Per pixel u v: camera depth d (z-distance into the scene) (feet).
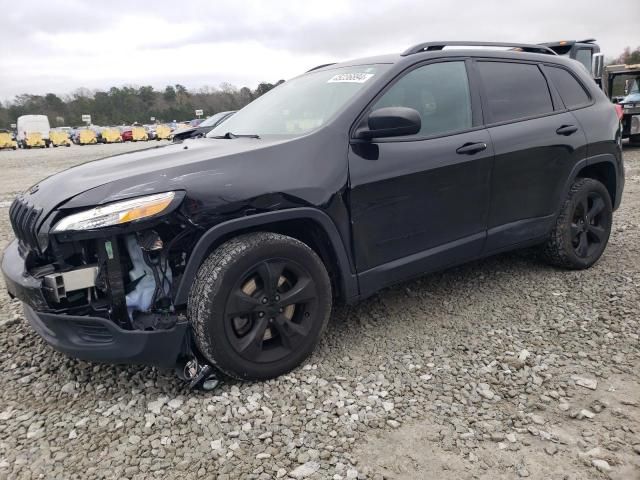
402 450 7.57
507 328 11.27
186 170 8.66
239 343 8.91
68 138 134.10
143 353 8.46
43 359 10.50
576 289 13.15
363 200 9.99
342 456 7.48
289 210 9.13
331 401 8.76
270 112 12.14
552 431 7.88
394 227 10.53
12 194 34.35
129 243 8.57
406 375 9.54
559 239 13.71
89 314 8.44
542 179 12.91
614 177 14.93
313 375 9.57
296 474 7.13
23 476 7.24
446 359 10.07
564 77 14.08
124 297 8.34
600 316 11.57
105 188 8.27
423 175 10.66
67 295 8.37
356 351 10.46
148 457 7.57
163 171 8.59
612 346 10.30
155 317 8.66
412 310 12.33
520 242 12.93
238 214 8.73
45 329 8.93
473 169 11.42
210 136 12.71
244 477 7.12
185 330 8.66
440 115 11.32
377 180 10.09
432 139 10.96
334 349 10.55
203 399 8.91
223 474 7.18
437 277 14.30
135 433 8.11
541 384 9.10
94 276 8.24
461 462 7.30
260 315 9.05
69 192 8.47
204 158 9.05
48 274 8.26
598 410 8.29
